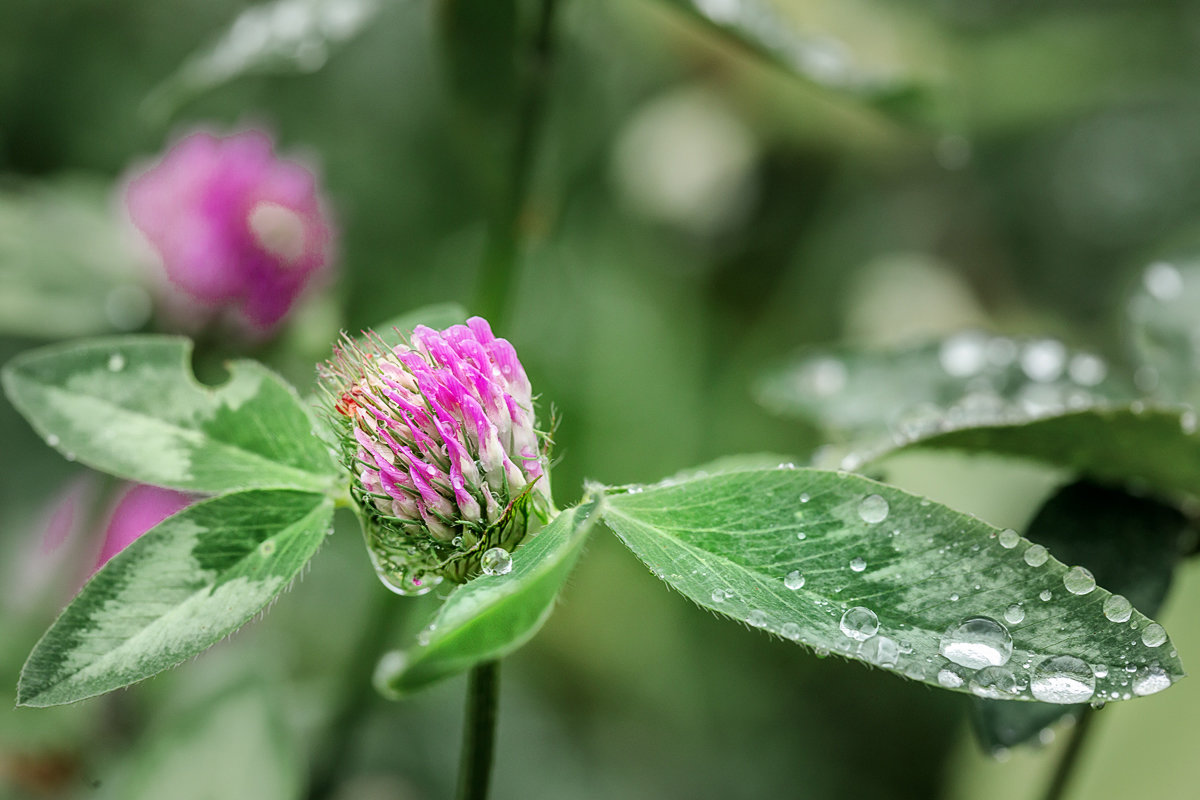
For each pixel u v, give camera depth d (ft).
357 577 1.89
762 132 2.33
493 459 1.16
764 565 1.14
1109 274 2.47
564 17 1.42
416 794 1.80
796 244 2.35
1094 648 1.11
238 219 1.61
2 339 2.04
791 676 2.06
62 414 1.21
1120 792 1.43
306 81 2.50
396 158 2.43
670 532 1.15
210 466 1.20
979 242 2.47
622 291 2.28
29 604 1.56
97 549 1.52
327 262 1.69
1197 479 1.21
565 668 2.07
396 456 1.17
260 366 1.22
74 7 2.50
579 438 2.15
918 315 2.28
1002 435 1.22
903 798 1.95
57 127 2.47
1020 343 1.35
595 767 1.98
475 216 2.37
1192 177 2.52
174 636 1.15
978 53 2.40
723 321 2.33
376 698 1.48
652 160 2.30
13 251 1.63
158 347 1.23
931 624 1.12
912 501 1.14
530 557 1.13
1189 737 1.42
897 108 1.43
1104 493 1.24
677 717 2.04
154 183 1.68
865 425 1.33
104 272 1.64
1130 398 1.31
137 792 1.35
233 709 1.38
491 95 1.41
